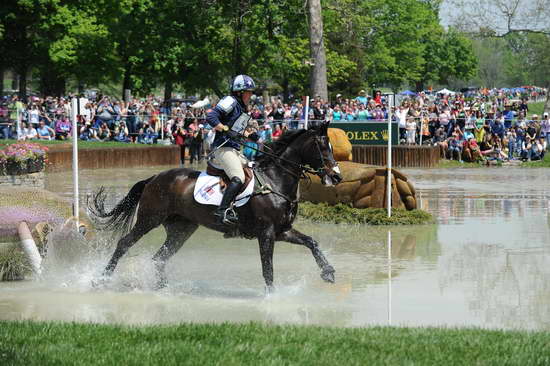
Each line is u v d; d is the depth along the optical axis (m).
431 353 6.47
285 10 45.41
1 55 47.56
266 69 49.84
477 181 26.19
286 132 10.05
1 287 10.47
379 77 89.94
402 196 16.91
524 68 96.19
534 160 34.03
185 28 47.66
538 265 11.74
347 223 16.19
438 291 9.99
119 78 51.56
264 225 9.80
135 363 6.23
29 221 11.11
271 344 6.77
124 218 10.83
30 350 6.61
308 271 11.47
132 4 49.12
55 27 47.22
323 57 33.78
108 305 9.38
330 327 7.59
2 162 19.70
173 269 11.72
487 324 8.26
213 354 6.45
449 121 34.66
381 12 88.25
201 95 52.88
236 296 9.87
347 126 32.41
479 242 13.90
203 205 9.98
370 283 10.55
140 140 35.34
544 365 6.16
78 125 34.16
